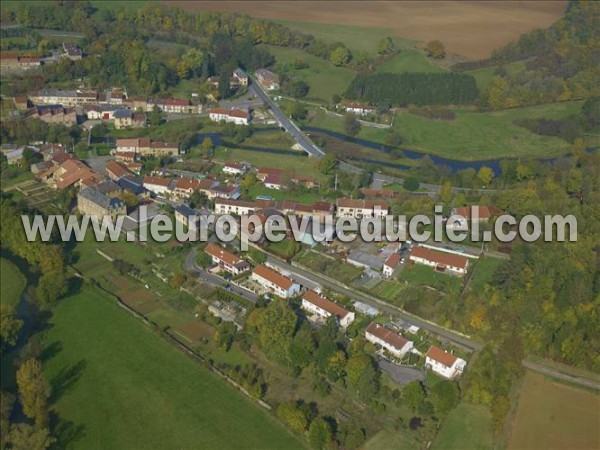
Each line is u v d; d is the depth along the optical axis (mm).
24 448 198000
